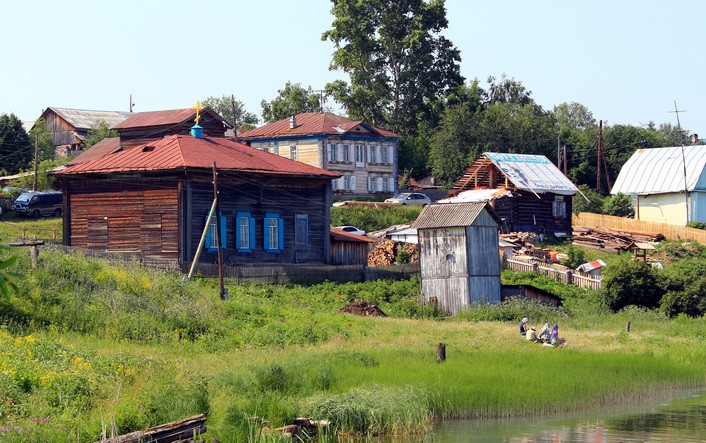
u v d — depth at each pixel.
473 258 82.25
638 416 44.09
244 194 84.69
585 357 54.28
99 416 32.22
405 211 124.50
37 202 109.06
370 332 62.03
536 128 165.75
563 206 123.62
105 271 61.66
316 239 90.69
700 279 84.75
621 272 86.94
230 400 36.84
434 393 42.66
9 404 32.50
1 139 137.50
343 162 135.75
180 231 79.31
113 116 170.75
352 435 38.62
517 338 62.72
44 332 47.44
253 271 79.69
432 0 163.25
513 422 42.38
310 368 44.28
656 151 145.62
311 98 170.62
